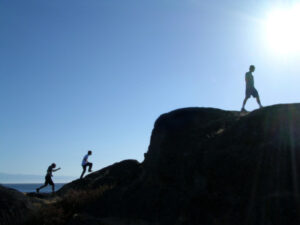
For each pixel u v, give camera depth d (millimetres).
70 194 16859
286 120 12531
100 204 15617
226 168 12445
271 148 11875
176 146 15391
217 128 15195
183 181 13766
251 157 12102
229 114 16484
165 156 15242
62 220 15000
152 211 13805
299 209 10008
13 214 14758
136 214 14250
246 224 10625
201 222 11734
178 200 13203
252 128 13094
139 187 15648
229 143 13234
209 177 12773
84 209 15672
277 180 11094
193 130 15781
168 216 12984
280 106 13258
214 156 13031
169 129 16516
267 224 10211
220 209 11664
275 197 10617
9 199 15164
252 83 16016
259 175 11570
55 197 18766
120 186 16609
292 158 11320
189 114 16938
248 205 11039
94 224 14242
